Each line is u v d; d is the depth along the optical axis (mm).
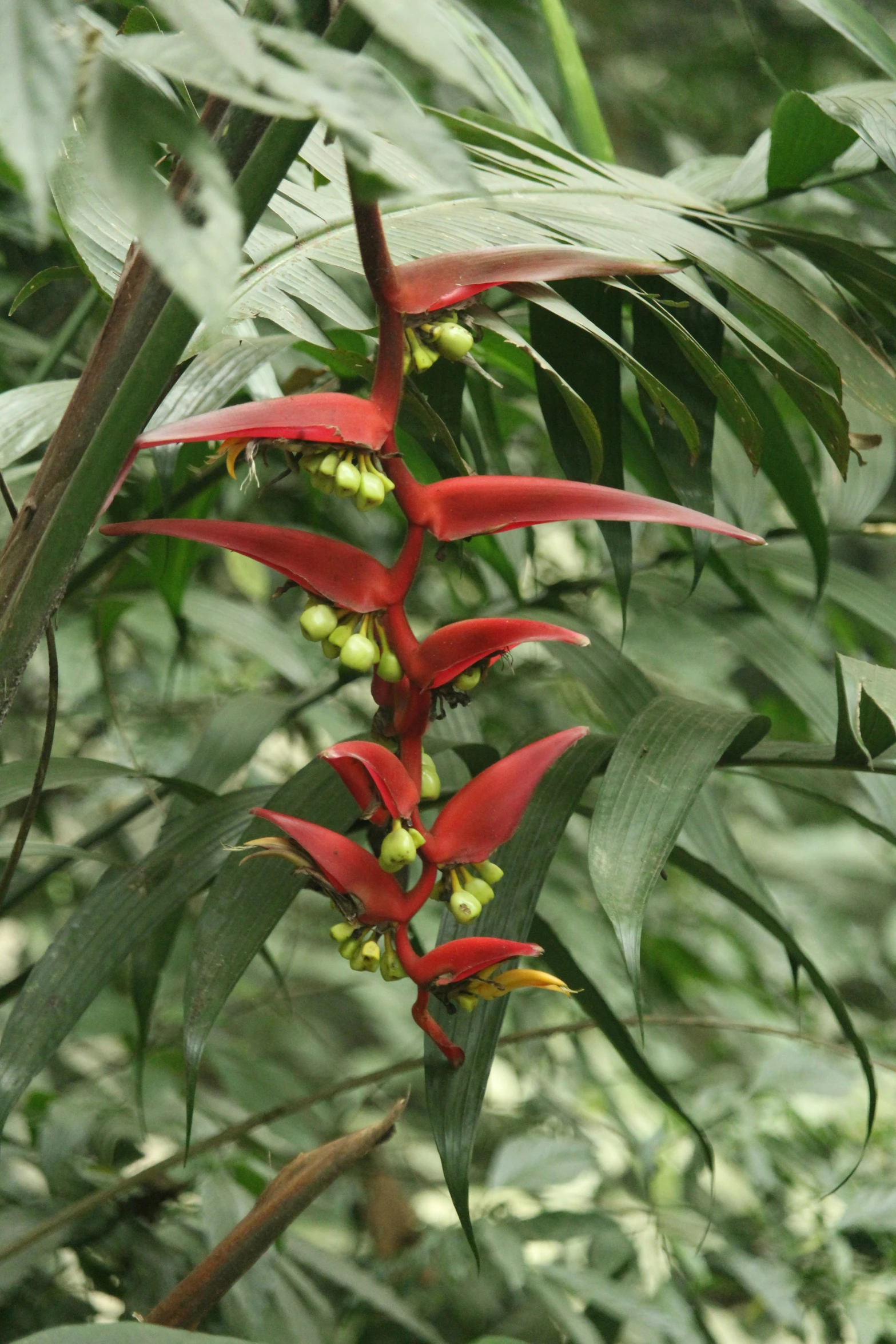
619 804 2010
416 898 1888
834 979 4965
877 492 2590
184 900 2109
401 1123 3943
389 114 1660
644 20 6219
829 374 2010
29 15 1639
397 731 1898
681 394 2172
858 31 2256
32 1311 2418
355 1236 3404
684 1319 2639
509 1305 2842
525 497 1868
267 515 3785
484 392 2416
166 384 1833
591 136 2723
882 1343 2785
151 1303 2406
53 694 2037
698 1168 3123
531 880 2072
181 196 1826
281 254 2096
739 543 2744
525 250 1909
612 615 4215
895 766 2111
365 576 1870
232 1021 3984
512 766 1894
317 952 4781
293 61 1790
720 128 6223
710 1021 2338
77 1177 2467
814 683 2529
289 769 4133
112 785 3887
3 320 3707
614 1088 4070
